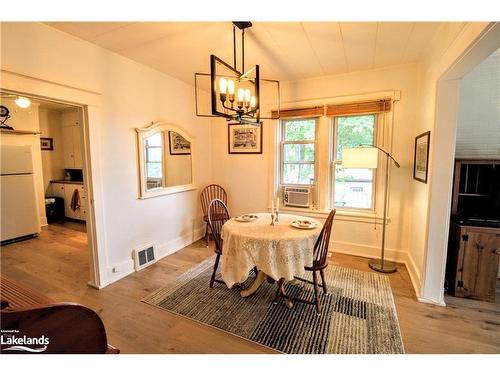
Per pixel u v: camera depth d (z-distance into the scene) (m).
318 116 3.74
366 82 3.38
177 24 2.19
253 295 2.60
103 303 2.47
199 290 2.70
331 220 2.28
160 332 2.06
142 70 3.17
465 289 2.53
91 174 2.64
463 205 2.86
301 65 3.18
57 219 5.65
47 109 5.74
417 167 2.94
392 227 3.42
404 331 2.04
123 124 2.97
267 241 2.19
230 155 4.48
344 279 2.91
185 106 3.96
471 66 1.92
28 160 4.44
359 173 3.64
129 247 3.12
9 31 1.97
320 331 2.05
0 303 0.79
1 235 4.14
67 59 2.36
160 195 3.54
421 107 2.93
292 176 4.09
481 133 2.85
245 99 2.28
